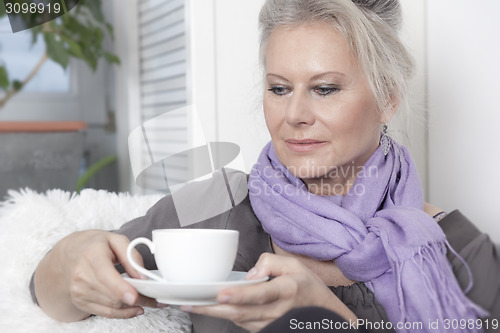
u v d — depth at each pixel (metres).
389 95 0.94
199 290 0.58
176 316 0.98
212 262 0.62
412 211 0.89
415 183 0.99
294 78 0.86
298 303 0.65
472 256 0.84
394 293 0.86
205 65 1.65
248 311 0.62
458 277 0.83
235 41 1.67
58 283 0.77
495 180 1.46
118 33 2.87
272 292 0.61
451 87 1.54
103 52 2.65
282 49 0.87
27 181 2.38
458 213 0.93
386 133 1.03
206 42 1.65
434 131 1.56
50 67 2.84
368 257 0.87
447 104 1.54
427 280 0.81
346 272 0.90
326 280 0.96
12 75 2.78
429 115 1.55
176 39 2.36
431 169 1.58
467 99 1.51
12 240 0.94
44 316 0.87
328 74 0.85
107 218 1.06
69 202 1.06
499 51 1.40
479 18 1.46
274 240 0.98
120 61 2.86
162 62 2.54
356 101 0.87
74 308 0.82
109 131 2.92
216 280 0.63
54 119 2.86
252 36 1.67
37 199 1.01
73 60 2.87
